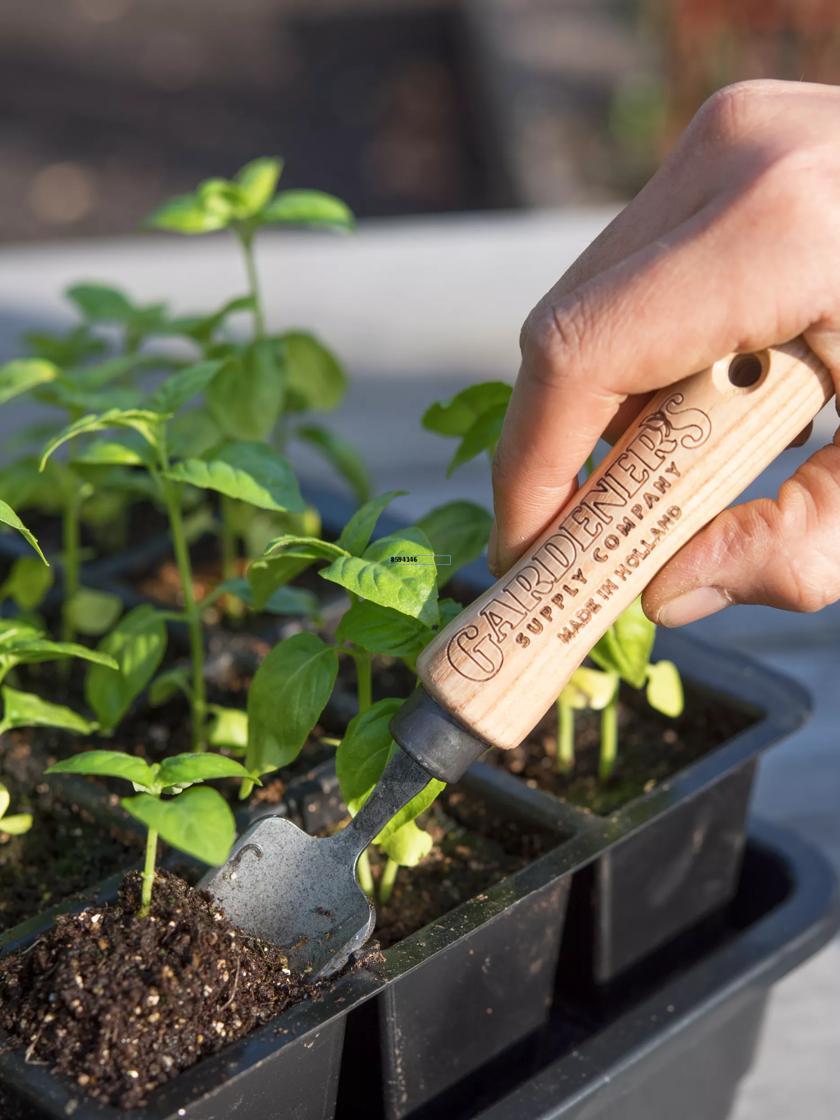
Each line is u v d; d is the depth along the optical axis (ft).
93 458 2.03
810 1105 2.05
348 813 2.01
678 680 2.09
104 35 8.85
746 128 1.65
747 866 2.15
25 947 1.75
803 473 1.78
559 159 6.42
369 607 1.79
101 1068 1.62
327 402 2.41
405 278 3.31
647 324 1.60
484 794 2.00
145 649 2.03
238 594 2.04
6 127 7.57
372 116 7.84
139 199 6.84
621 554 1.66
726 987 1.93
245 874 1.77
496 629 1.65
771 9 5.21
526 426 1.66
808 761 2.41
